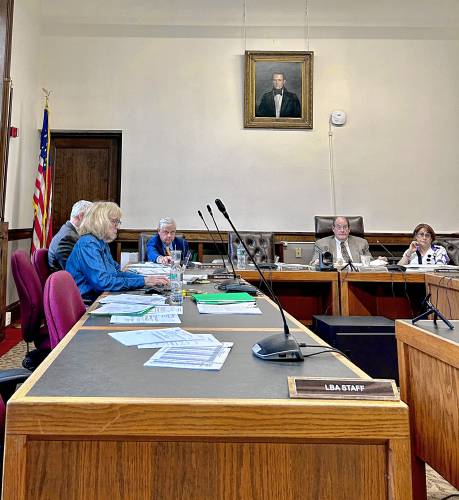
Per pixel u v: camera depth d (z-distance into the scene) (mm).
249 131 4855
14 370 1016
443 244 3988
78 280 1948
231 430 583
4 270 3314
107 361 812
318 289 3164
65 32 4793
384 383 624
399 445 582
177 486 586
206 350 892
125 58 4824
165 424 583
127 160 4797
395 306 2951
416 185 4863
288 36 4887
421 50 4914
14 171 4008
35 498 573
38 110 4703
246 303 1529
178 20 4848
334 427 584
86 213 2064
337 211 4840
